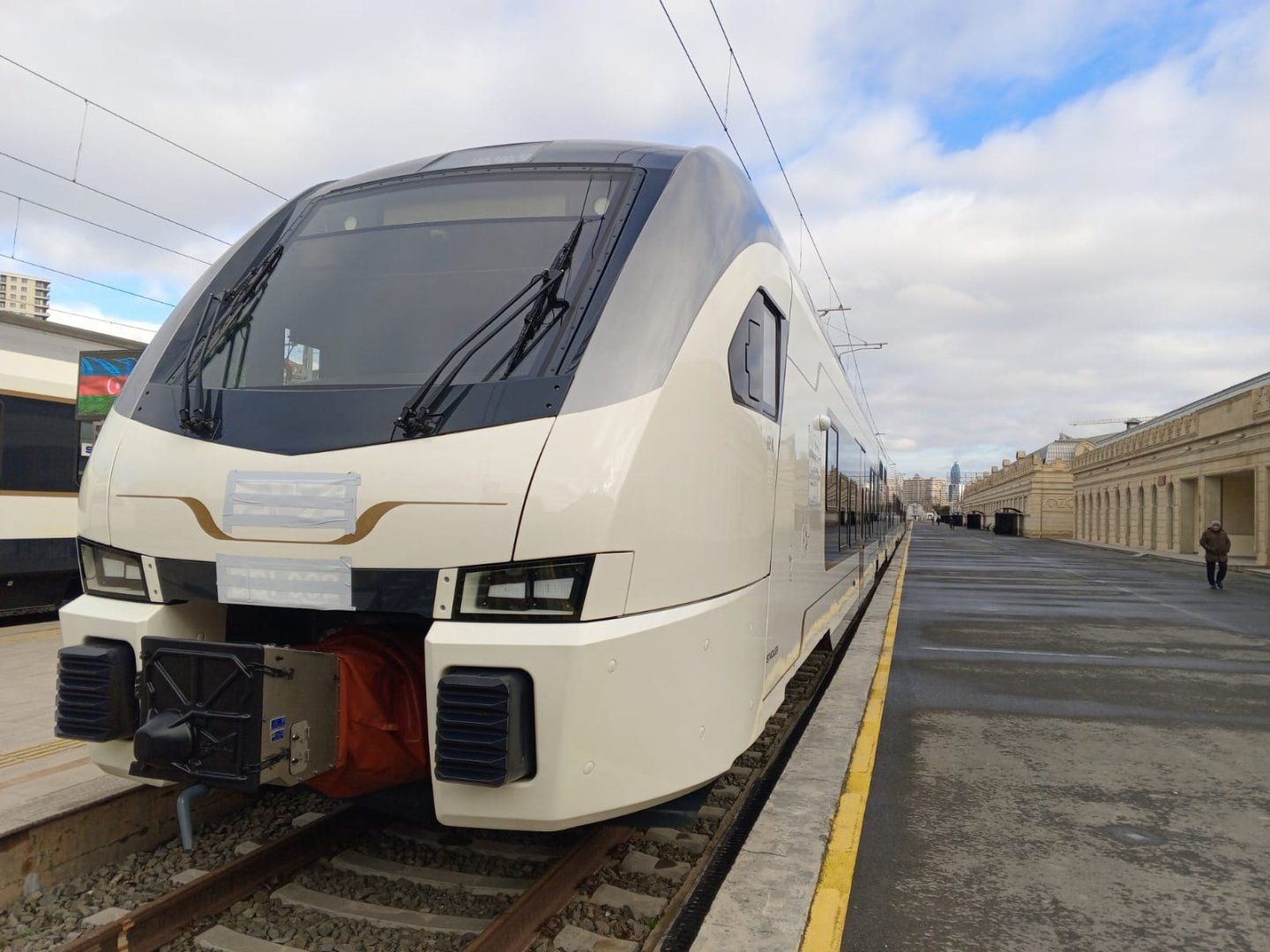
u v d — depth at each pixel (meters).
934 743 6.48
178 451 3.43
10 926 3.48
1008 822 4.85
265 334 3.75
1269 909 3.83
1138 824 4.83
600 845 4.06
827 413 6.86
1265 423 31.61
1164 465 42.88
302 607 3.16
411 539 3.04
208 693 3.02
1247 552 37.91
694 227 3.71
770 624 4.32
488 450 3.05
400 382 3.39
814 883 3.71
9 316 10.70
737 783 5.47
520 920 3.32
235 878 3.67
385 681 3.43
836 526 7.59
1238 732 6.88
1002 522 75.56
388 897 3.75
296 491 3.18
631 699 3.07
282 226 4.26
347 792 3.42
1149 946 3.50
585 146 4.16
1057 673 9.31
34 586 11.14
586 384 3.14
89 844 3.97
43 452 11.08
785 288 4.78
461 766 2.87
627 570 3.05
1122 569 27.95
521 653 2.91
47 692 6.97
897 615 14.35
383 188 4.18
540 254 3.63
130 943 3.25
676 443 3.28
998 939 3.54
